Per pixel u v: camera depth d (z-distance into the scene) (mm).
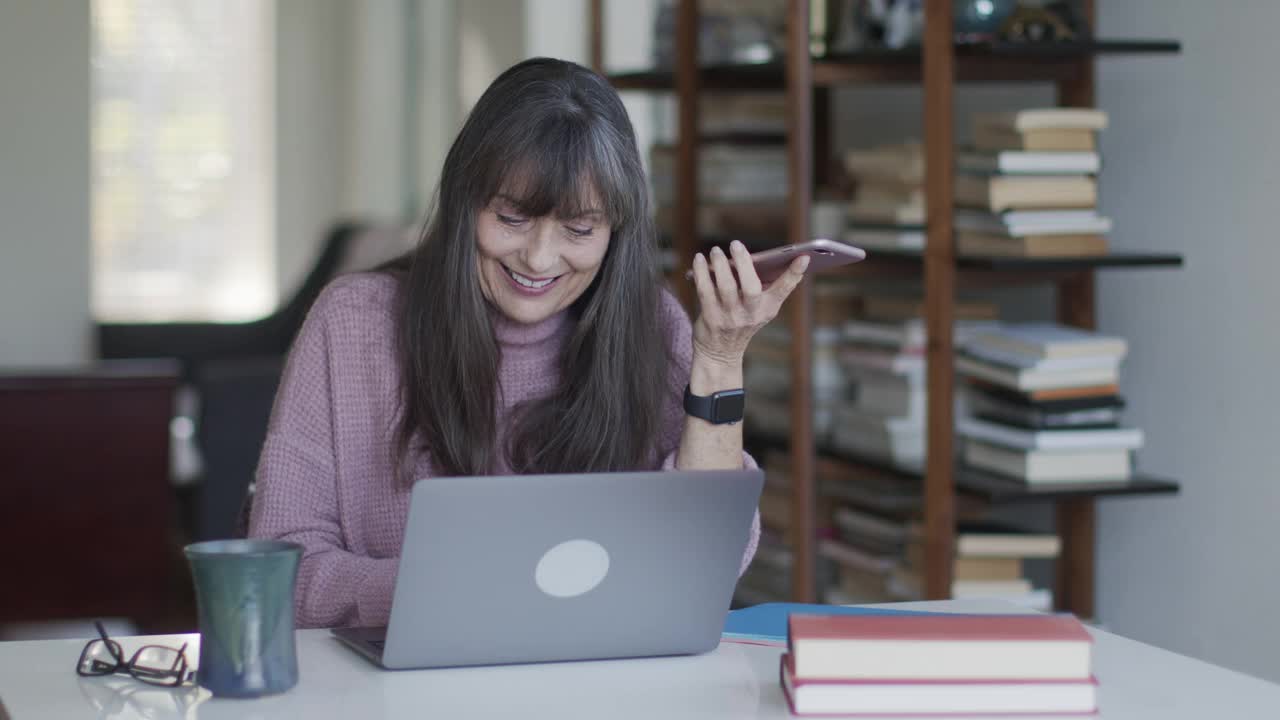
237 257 8312
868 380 3289
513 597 1319
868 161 3188
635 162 1672
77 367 4027
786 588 3434
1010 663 1219
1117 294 3193
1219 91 2893
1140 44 2824
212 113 8227
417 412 1750
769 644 1461
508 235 1661
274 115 8305
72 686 1281
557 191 1603
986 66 2998
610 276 1752
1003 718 1215
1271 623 2799
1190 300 2982
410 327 1737
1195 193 2961
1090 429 2854
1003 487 2773
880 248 3129
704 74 3596
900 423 3162
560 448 1784
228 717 1200
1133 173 3129
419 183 8188
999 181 2752
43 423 3570
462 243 1682
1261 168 2799
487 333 1723
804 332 3123
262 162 8305
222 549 1282
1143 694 1303
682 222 3627
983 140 2863
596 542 1321
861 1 3209
